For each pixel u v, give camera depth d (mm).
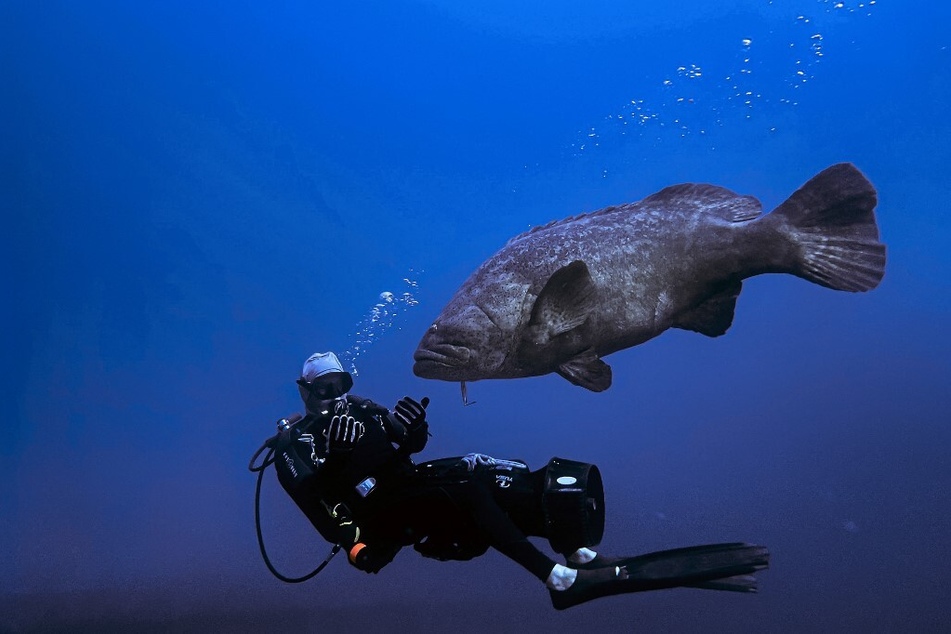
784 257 4156
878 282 3959
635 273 4090
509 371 4148
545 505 2512
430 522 2688
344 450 2592
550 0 15000
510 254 4152
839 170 4078
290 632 4887
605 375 4164
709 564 2301
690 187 4316
